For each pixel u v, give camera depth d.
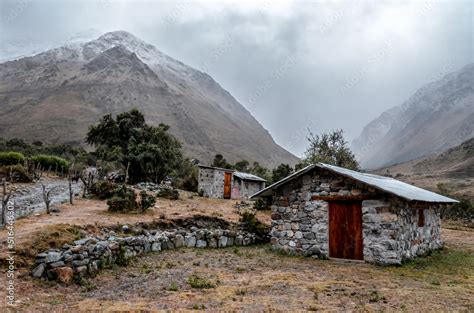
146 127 43.41
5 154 33.88
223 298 8.45
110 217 15.94
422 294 9.23
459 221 33.47
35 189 25.02
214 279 10.48
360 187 14.16
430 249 17.25
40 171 36.59
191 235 16.19
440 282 10.87
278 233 16.09
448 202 17.77
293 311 7.56
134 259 12.51
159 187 29.73
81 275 9.49
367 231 13.72
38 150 60.59
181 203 24.42
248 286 9.73
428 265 13.71
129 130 41.88
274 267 12.70
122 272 10.83
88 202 19.91
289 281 10.46
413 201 13.38
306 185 15.62
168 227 17.06
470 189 58.22
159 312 7.23
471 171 78.81
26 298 7.68
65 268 9.09
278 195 16.38
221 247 17.02
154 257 13.30
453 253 17.25
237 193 35.59
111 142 41.75
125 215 17.11
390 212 13.41
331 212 14.83
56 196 22.06
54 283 8.80
